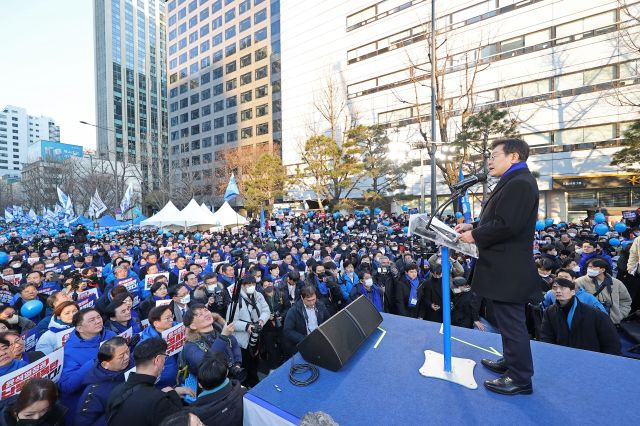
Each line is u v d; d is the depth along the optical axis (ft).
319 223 75.15
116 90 281.74
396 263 28.45
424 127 86.22
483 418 5.63
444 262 7.13
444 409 5.92
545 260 18.67
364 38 101.55
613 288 15.51
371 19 99.81
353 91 104.94
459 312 17.22
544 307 16.14
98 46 283.59
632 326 15.23
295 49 121.49
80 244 50.29
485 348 8.30
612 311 15.34
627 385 6.48
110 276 25.29
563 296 12.19
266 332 17.24
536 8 72.54
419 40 88.12
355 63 104.06
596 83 66.80
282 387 6.91
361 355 8.13
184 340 12.82
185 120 198.49
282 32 126.11
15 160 430.20
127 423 7.23
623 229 34.42
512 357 6.33
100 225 75.51
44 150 271.49
